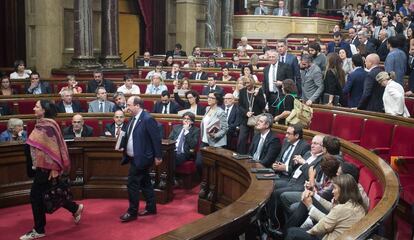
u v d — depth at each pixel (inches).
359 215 139.6
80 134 292.8
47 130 202.4
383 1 815.7
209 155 242.5
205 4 740.0
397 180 147.9
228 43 750.5
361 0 1006.4
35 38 536.7
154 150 232.2
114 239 210.8
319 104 301.1
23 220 234.2
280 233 191.2
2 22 531.5
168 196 265.7
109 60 535.2
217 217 128.8
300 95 302.2
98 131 317.4
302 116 263.1
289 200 195.8
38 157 200.1
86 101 375.6
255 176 192.2
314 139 204.2
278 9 814.5
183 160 289.7
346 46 426.0
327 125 279.3
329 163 164.7
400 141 234.8
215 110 291.3
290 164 223.9
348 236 97.3
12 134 273.3
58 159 203.2
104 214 244.2
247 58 545.6
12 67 533.0
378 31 502.9
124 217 232.8
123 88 413.4
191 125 297.9
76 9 503.5
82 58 505.7
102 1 535.5
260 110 295.7
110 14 535.5
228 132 316.5
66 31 548.7
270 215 201.0
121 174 271.9
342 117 273.0
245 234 139.4
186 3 701.9
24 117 303.4
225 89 419.8
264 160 235.1
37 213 208.8
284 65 290.5
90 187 269.7
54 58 529.0
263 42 657.6
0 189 250.4
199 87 443.2
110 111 354.3
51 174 202.8
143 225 229.3
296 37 794.8
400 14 571.8
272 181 183.5
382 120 252.8
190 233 115.6
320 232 141.9
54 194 209.5
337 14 943.7
